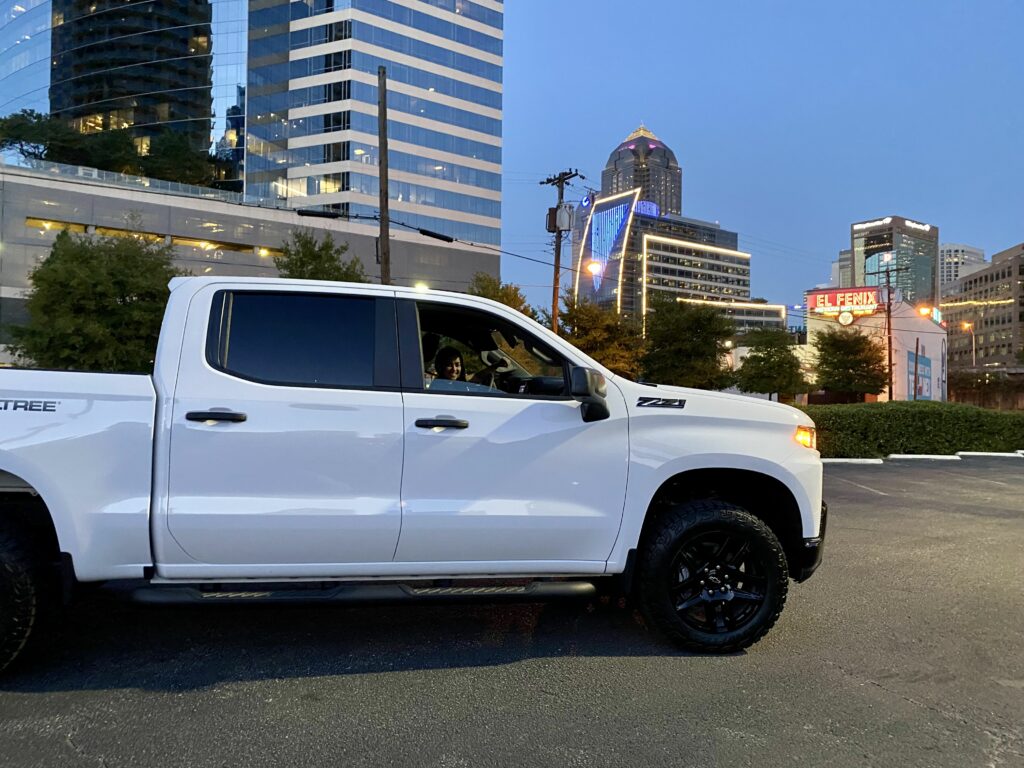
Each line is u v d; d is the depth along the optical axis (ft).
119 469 10.44
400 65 259.80
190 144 269.23
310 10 255.70
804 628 14.37
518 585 11.93
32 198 172.24
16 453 10.07
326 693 10.81
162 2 275.80
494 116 287.48
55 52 292.81
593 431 12.06
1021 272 519.19
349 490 11.10
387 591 11.34
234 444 10.71
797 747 9.41
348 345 11.65
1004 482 40.52
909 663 12.55
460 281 264.93
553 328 96.78
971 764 9.04
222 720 9.85
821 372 160.76
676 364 104.01
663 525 12.34
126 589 10.79
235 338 11.27
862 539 23.85
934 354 192.65
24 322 170.09
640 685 11.32
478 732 9.66
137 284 78.79
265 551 10.79
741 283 529.04
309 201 252.83
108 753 8.89
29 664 11.63
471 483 11.53
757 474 13.15
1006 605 16.21
